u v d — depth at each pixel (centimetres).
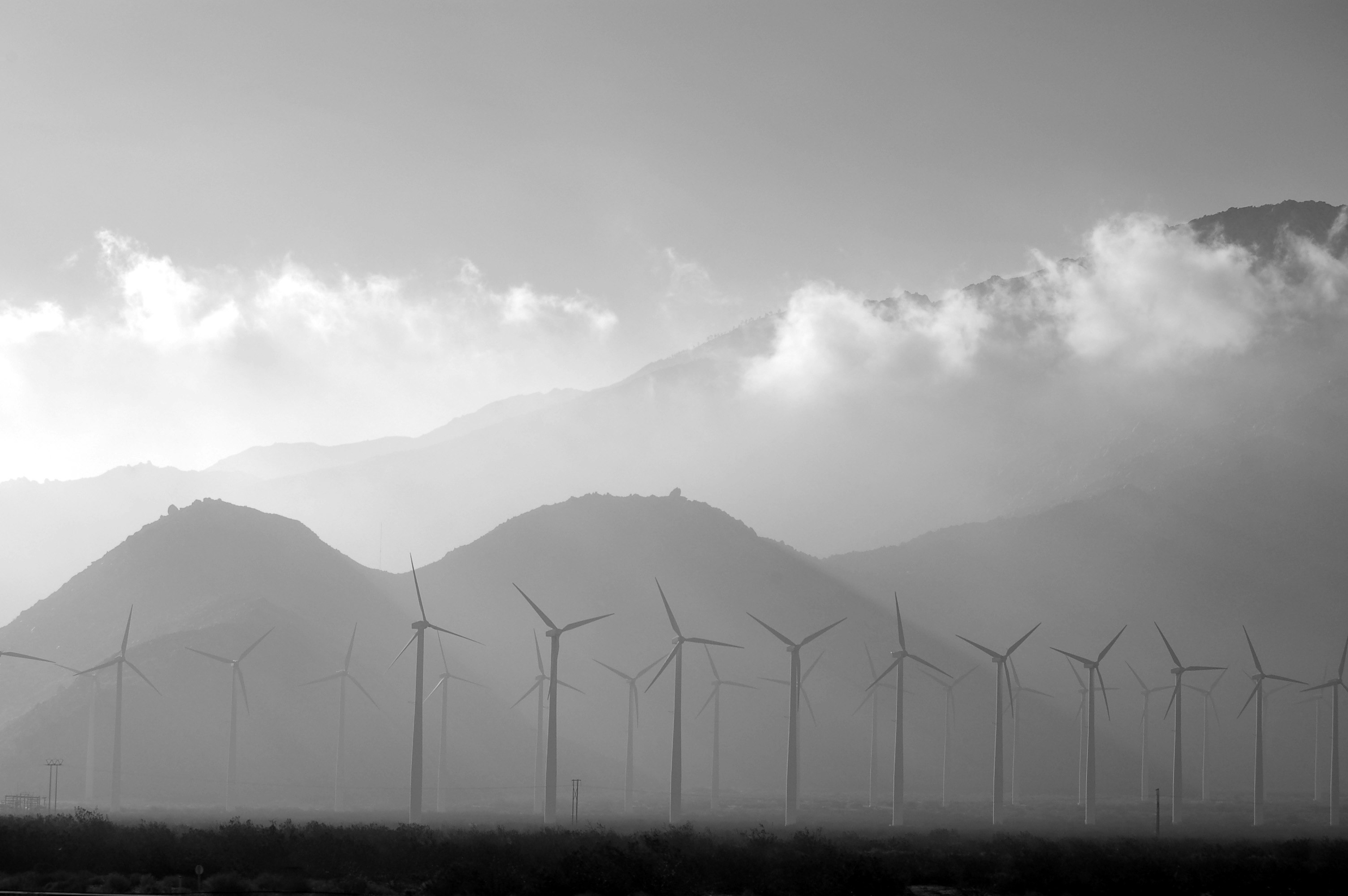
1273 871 9994
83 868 9300
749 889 8925
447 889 8525
